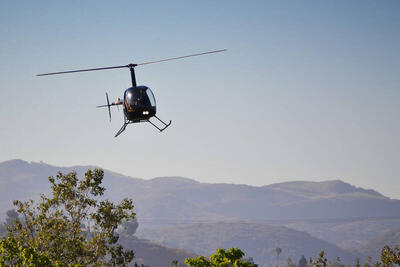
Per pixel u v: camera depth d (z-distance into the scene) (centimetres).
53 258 8419
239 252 6838
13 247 5538
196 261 6794
